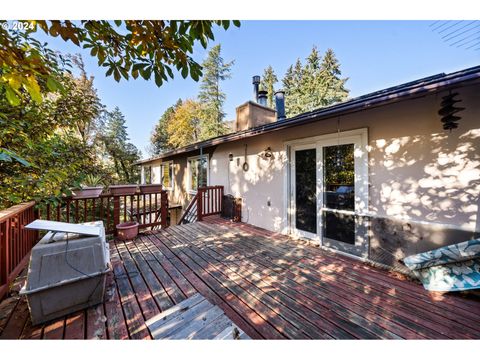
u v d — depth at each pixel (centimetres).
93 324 166
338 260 298
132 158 1733
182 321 161
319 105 2114
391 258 266
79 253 183
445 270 215
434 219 246
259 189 502
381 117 290
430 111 248
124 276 248
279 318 176
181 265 280
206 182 732
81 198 356
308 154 397
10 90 125
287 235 423
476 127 219
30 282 161
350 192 328
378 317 177
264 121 684
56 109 342
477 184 219
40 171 307
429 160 250
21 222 255
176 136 2069
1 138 253
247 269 269
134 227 391
